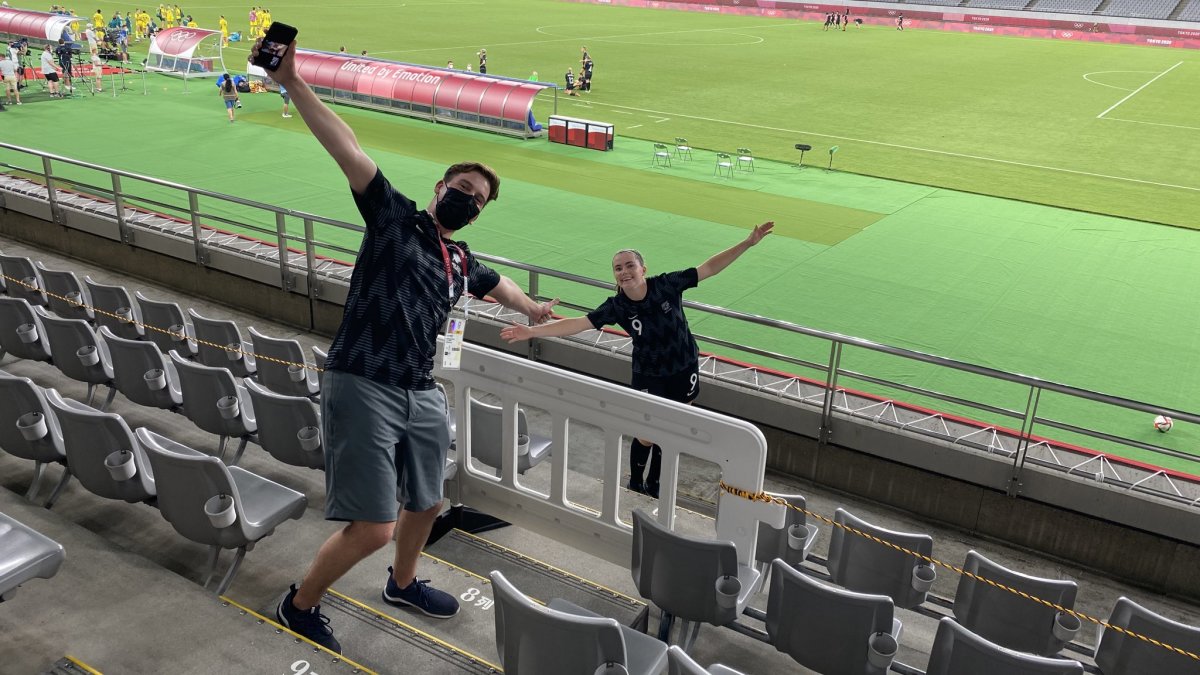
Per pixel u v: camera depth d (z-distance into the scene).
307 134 26.59
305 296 11.38
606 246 17.70
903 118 34.91
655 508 6.15
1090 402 11.84
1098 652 4.74
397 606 4.21
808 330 8.20
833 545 5.41
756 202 21.55
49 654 3.54
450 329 4.10
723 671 3.38
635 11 82.75
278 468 6.38
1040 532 7.68
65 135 24.75
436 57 45.84
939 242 18.92
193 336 9.05
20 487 5.72
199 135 25.72
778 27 73.31
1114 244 19.30
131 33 48.97
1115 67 54.16
